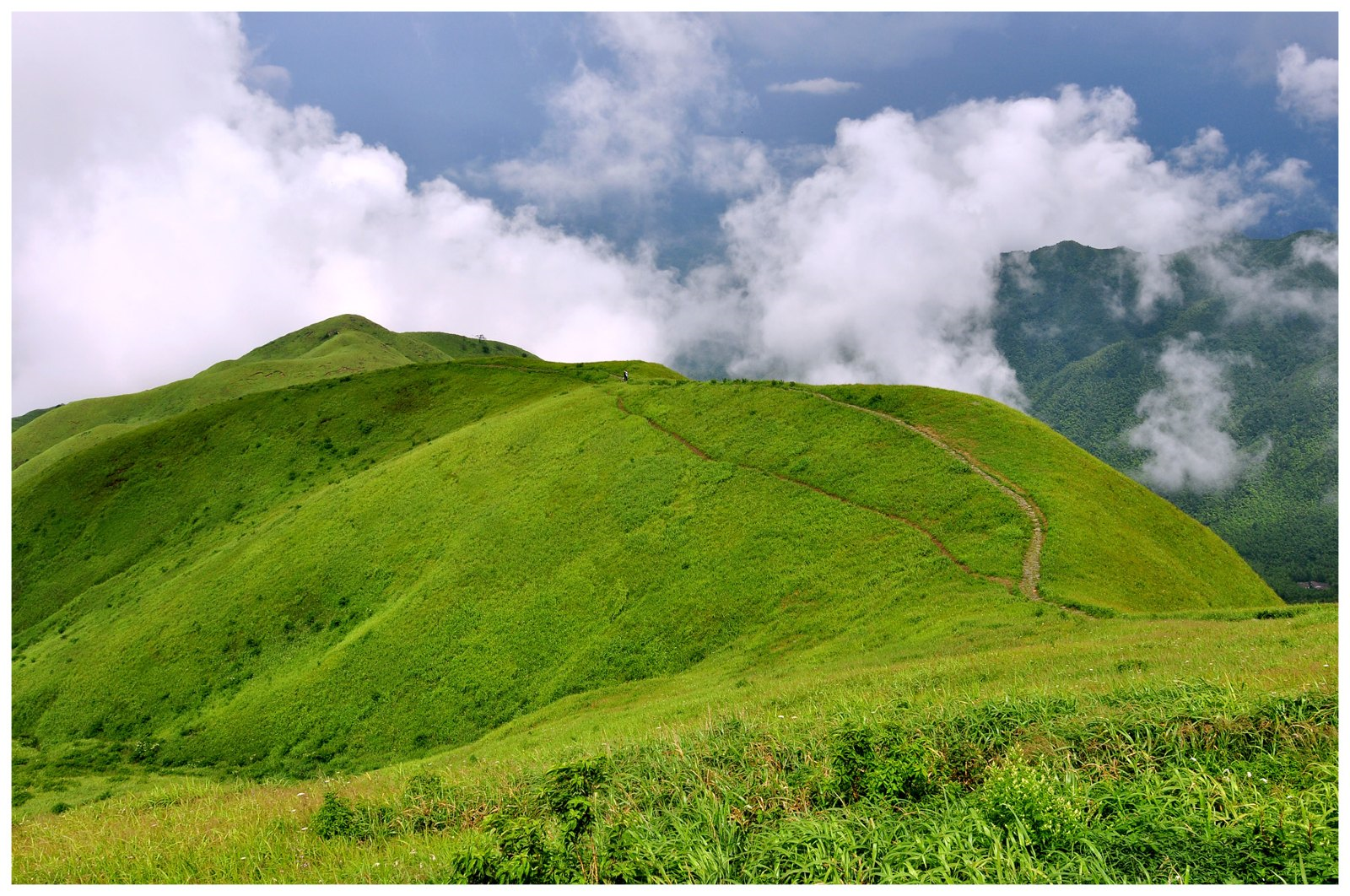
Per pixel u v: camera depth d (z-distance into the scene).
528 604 55.94
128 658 67.75
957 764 14.81
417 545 69.25
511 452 78.25
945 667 27.45
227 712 56.66
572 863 12.41
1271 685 16.95
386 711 51.12
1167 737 14.08
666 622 49.06
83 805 41.50
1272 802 11.32
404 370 121.62
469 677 51.25
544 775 18.48
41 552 101.56
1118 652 26.12
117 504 105.44
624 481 66.06
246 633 66.56
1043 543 43.06
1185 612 34.09
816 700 25.94
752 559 51.34
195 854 17.97
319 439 107.69
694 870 11.77
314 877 15.48
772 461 61.91
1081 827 11.34
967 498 49.53
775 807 13.62
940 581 42.03
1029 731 15.55
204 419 116.69
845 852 11.49
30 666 74.19
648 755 17.75
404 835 18.00
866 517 51.16
